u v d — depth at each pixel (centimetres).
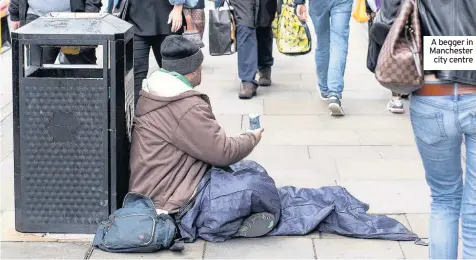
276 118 935
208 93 1049
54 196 609
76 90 593
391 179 734
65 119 598
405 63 463
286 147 830
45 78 593
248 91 1018
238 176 600
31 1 841
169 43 619
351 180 733
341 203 633
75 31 588
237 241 600
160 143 605
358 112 963
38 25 596
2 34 1300
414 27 466
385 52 471
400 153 812
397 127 902
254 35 1009
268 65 1082
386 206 669
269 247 591
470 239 485
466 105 465
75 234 613
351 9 947
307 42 1009
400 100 956
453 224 505
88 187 607
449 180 498
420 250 584
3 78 1116
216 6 1037
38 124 600
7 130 885
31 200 611
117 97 595
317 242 599
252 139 623
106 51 589
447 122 470
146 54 814
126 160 611
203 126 597
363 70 1188
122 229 576
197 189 602
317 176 744
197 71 628
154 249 579
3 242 600
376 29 491
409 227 626
